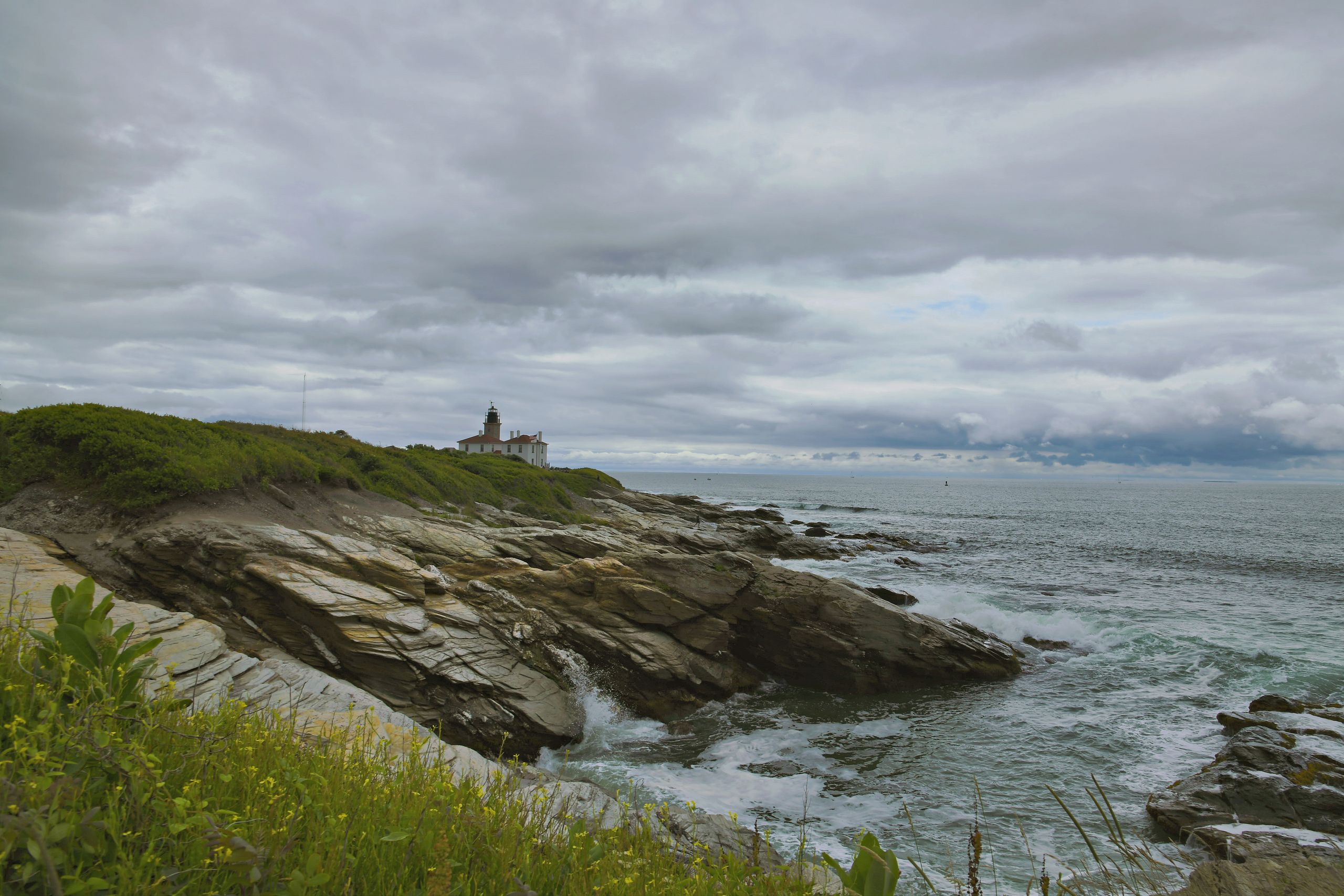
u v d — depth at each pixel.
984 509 134.38
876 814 14.83
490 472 57.38
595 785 8.15
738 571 27.08
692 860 5.40
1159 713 21.12
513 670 19.78
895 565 52.16
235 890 3.07
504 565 26.45
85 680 3.92
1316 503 175.25
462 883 3.63
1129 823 14.23
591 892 4.00
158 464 21.98
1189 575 47.88
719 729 20.66
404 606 19.52
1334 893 5.96
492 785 6.33
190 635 13.95
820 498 174.62
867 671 24.53
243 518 22.28
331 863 3.43
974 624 31.53
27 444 21.59
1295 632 30.33
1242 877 6.20
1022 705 22.34
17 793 2.76
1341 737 16.64
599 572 24.66
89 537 19.55
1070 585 42.94
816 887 4.81
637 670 21.98
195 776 3.99
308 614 18.06
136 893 2.73
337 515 27.06
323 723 7.92
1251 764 15.47
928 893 11.32
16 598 12.03
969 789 16.11
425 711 17.62
